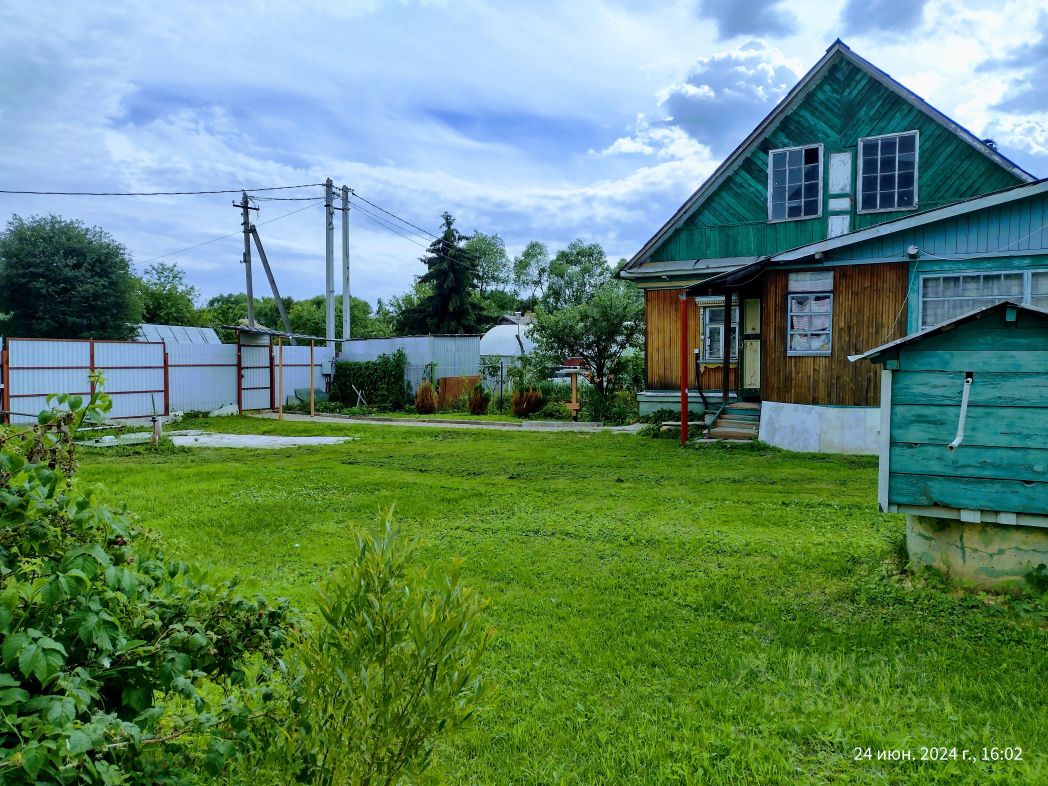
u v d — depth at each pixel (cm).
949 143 1544
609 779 305
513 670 409
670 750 326
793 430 1352
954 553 537
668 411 1816
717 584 558
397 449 1501
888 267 1259
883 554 612
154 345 2242
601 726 349
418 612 204
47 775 168
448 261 4684
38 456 235
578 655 429
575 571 600
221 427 2056
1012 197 1141
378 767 201
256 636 255
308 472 1178
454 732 206
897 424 539
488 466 1226
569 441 1570
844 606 511
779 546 663
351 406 2739
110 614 209
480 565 618
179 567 258
